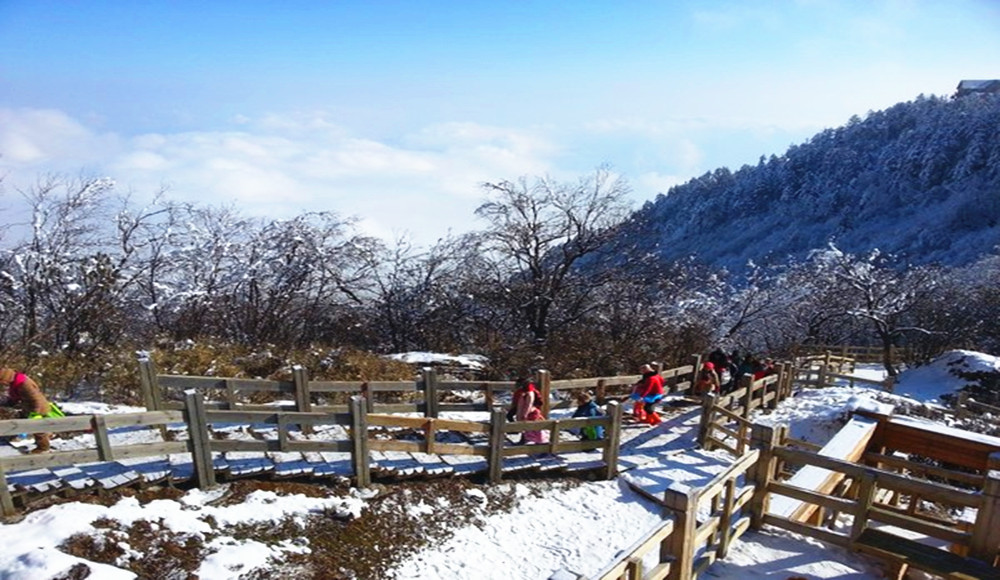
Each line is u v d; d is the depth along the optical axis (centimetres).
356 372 1400
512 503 862
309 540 688
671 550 431
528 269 2308
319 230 1998
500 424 896
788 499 585
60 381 1112
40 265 1508
